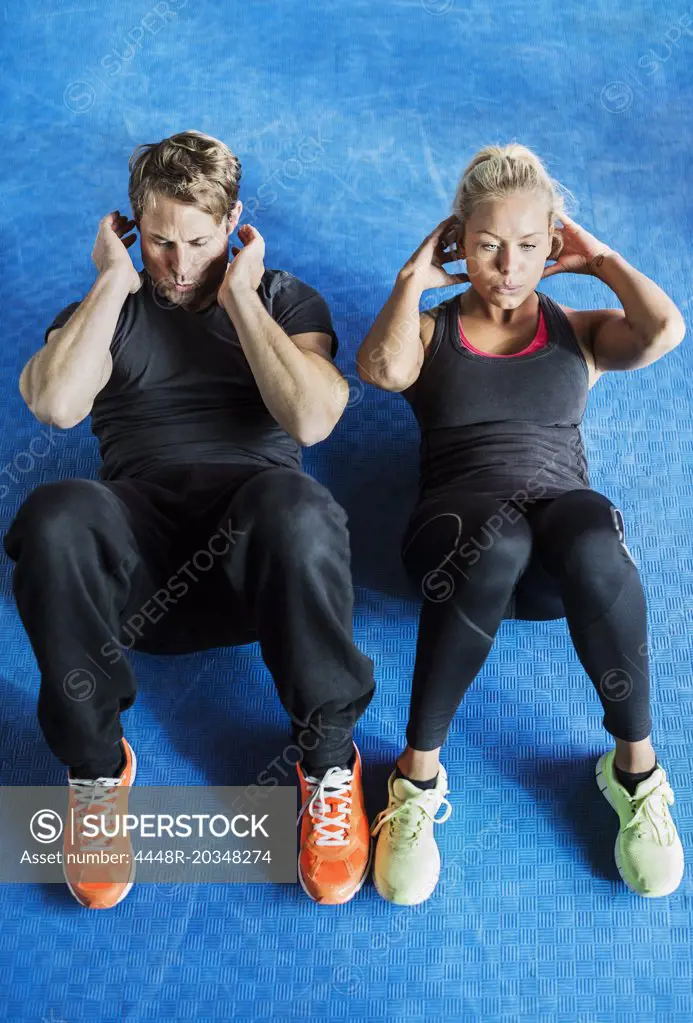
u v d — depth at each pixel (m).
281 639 1.53
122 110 2.55
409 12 2.66
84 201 2.44
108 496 1.56
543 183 1.77
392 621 1.97
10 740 1.88
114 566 1.54
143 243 1.72
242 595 1.59
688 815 1.77
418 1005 1.64
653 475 2.08
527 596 1.76
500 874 1.73
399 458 2.12
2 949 1.70
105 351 1.70
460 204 1.80
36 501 1.50
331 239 2.36
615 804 1.74
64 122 2.55
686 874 1.72
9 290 2.34
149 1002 1.65
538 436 1.82
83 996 1.66
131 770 1.80
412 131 2.48
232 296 1.69
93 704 1.55
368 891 1.72
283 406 1.66
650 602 1.96
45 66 2.63
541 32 2.60
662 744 1.83
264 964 1.68
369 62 2.59
